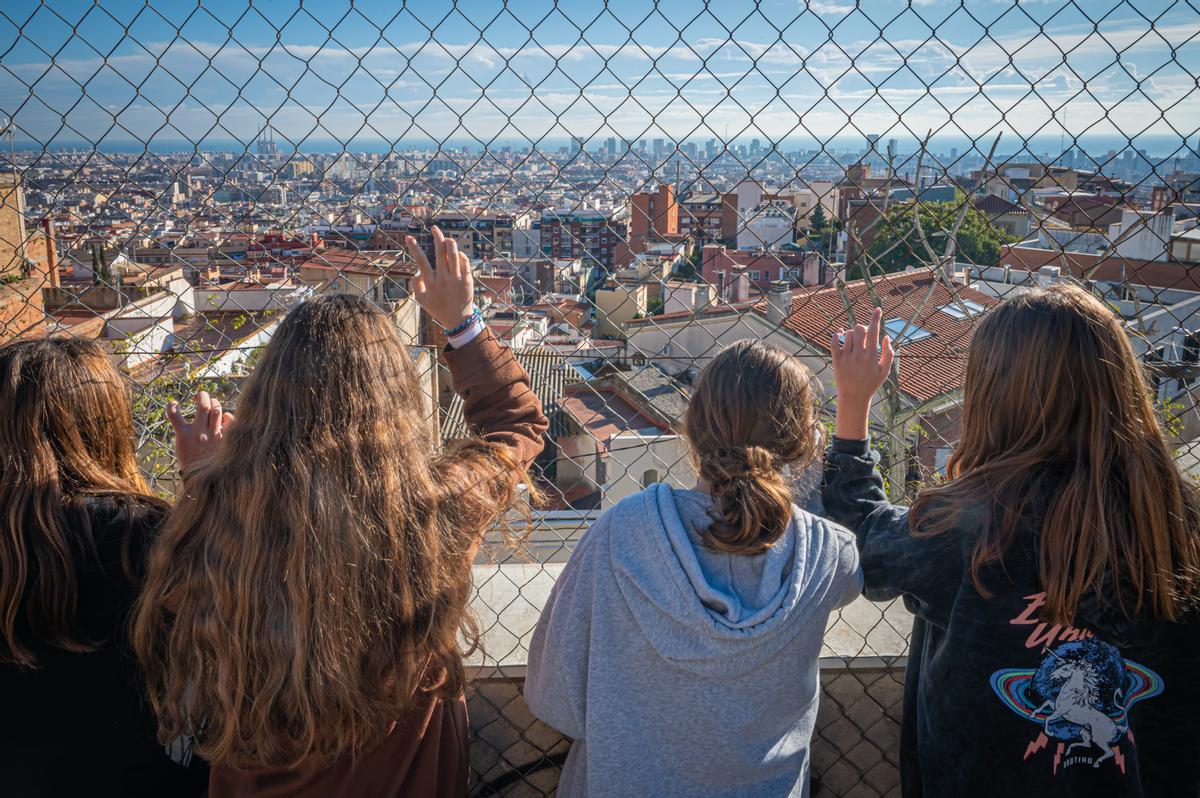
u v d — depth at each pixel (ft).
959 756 4.25
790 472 4.52
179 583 4.00
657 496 4.31
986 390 4.24
